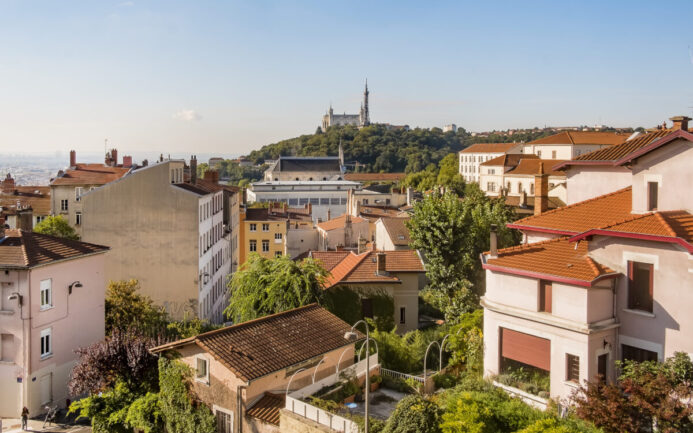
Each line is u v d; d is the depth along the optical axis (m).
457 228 49.09
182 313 58.81
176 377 28.17
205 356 27.16
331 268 51.59
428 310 51.62
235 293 43.53
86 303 43.03
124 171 94.00
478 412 21.17
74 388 33.34
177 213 58.56
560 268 24.94
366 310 45.59
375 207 108.50
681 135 23.94
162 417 28.92
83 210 58.59
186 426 27.56
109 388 33.75
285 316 31.70
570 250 26.31
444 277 48.69
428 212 50.28
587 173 33.53
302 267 42.81
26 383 37.31
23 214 43.84
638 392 20.05
